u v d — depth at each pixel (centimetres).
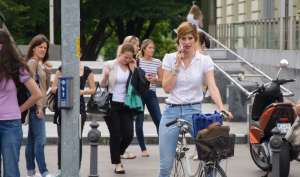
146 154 3170
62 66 2097
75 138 2114
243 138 3538
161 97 4431
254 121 2756
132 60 2756
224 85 4541
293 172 2820
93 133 2486
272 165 2366
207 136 1830
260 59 5753
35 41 2477
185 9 9425
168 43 12681
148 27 10888
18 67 1916
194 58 2014
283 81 2728
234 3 7919
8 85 1900
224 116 1967
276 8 6316
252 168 2908
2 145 1912
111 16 9444
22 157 3097
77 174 2127
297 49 4725
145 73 2938
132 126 2797
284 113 2578
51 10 7838
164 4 9244
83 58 10606
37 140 2498
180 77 2012
